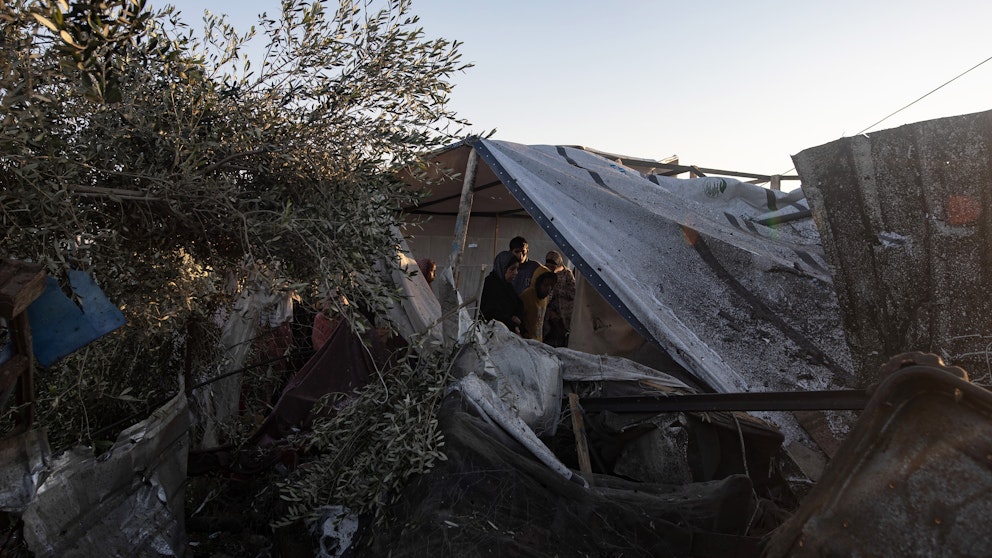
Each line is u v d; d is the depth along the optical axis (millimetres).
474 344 3645
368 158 2959
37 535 2271
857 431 1735
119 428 3496
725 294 5641
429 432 3035
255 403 4656
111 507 2719
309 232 2697
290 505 3496
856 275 4570
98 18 2129
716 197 7512
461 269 9914
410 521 2855
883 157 4492
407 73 2900
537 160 6359
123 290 2811
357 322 2793
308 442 3809
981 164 4238
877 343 4492
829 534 1697
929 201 4344
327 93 2893
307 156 2832
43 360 2332
